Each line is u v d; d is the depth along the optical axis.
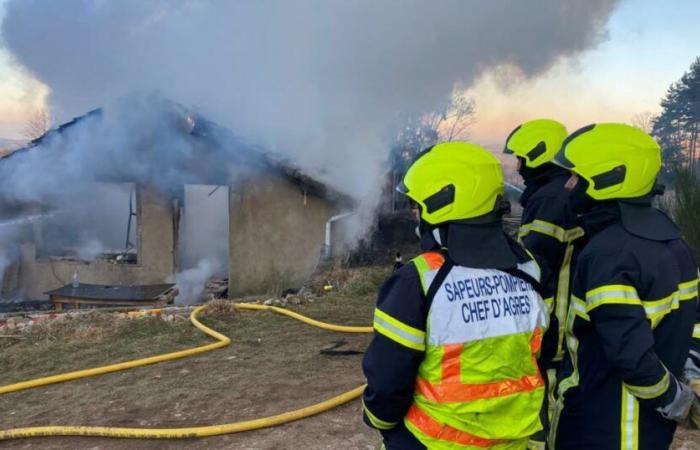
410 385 1.80
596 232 2.09
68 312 8.35
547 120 3.08
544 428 2.35
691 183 5.55
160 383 4.92
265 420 3.90
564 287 2.66
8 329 6.90
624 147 1.99
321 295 8.65
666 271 1.93
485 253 1.83
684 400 1.88
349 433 3.76
